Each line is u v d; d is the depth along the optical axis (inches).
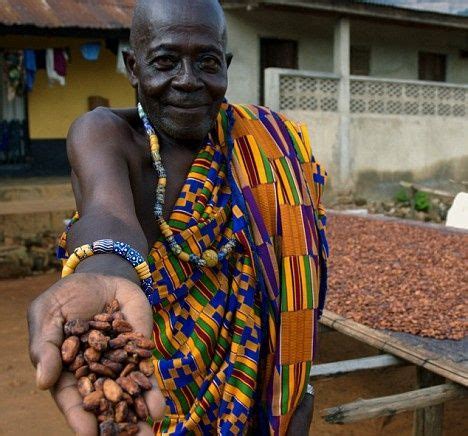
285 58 493.0
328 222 279.0
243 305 60.9
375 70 542.6
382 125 482.6
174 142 62.9
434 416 121.9
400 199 480.4
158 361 59.5
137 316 43.6
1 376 181.5
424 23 494.0
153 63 59.3
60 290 42.8
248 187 62.9
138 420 39.4
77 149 58.9
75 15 368.2
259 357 63.2
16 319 239.6
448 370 111.4
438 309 147.3
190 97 59.1
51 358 38.9
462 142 529.7
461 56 597.0
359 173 474.9
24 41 421.1
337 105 458.3
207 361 60.3
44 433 147.8
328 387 172.2
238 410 59.8
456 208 279.9
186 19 58.3
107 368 40.4
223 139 64.4
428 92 508.4
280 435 63.4
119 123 62.1
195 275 60.3
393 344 125.6
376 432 147.0
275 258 62.8
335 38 459.5
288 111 434.0
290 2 416.5
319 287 70.6
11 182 399.9
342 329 139.5
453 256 204.1
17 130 432.5
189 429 60.3
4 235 318.0
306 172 69.7
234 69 468.1
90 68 448.8
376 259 203.6
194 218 60.7
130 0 407.5
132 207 55.5
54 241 328.5
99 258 48.1
